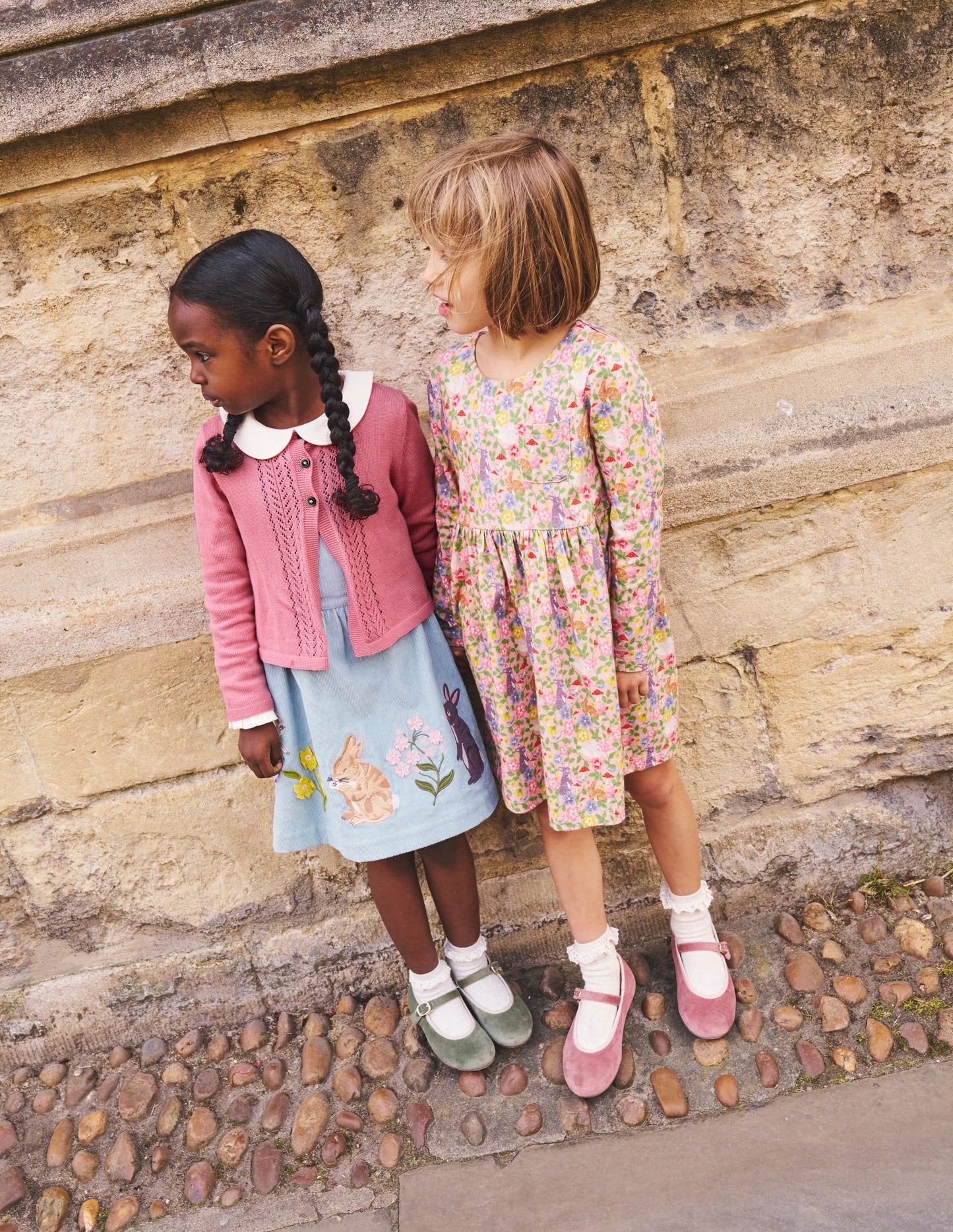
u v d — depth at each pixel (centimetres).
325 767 150
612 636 142
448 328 162
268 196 151
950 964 172
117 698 170
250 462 138
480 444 139
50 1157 170
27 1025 190
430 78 144
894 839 190
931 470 165
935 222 161
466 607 150
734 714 182
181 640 166
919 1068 155
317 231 154
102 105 138
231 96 142
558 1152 154
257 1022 190
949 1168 138
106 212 149
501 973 185
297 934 191
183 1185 161
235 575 146
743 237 160
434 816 151
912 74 151
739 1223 136
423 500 153
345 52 138
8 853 180
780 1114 152
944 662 181
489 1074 169
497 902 189
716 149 154
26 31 136
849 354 164
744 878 190
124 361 159
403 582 148
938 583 174
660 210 157
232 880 187
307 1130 165
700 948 171
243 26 136
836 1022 165
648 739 152
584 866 159
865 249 162
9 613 163
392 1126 164
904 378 162
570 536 136
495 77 145
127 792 179
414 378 165
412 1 137
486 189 121
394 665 149
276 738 150
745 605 173
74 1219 159
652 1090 160
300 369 136
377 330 161
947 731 186
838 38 148
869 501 167
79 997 190
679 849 165
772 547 169
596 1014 163
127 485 166
